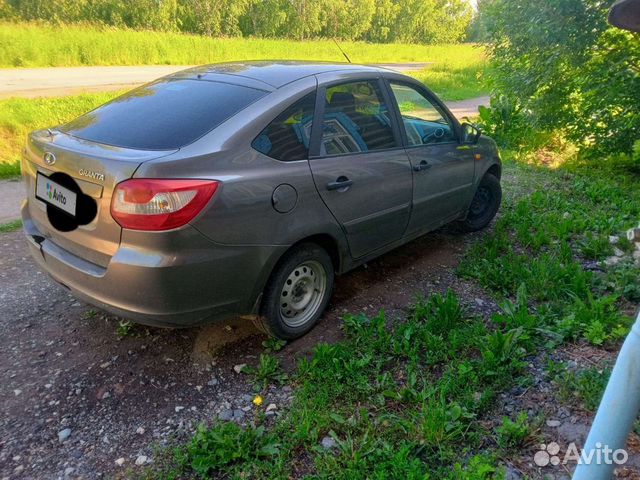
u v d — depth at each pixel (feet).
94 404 9.19
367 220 11.82
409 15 181.88
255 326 11.51
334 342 11.09
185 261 8.52
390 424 8.61
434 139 14.11
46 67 61.98
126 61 71.77
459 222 16.96
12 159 28.60
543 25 22.53
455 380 9.50
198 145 8.95
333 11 150.71
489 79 30.96
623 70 22.00
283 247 9.84
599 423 5.31
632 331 4.95
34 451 8.16
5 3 91.81
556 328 11.10
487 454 8.04
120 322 11.63
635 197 20.43
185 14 115.55
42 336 11.10
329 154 10.84
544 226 17.15
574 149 29.71
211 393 9.53
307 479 7.57
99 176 8.54
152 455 8.13
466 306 12.53
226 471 7.79
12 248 15.74
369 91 12.23
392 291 13.32
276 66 11.67
